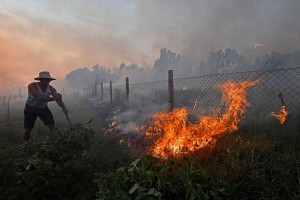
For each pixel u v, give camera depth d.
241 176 3.49
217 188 2.89
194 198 2.71
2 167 4.13
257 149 4.10
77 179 3.94
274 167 3.51
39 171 3.48
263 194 3.14
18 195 3.34
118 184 3.00
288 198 3.04
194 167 3.19
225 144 4.45
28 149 4.50
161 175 2.85
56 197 3.49
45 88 6.33
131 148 5.50
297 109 5.10
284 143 4.38
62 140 4.79
